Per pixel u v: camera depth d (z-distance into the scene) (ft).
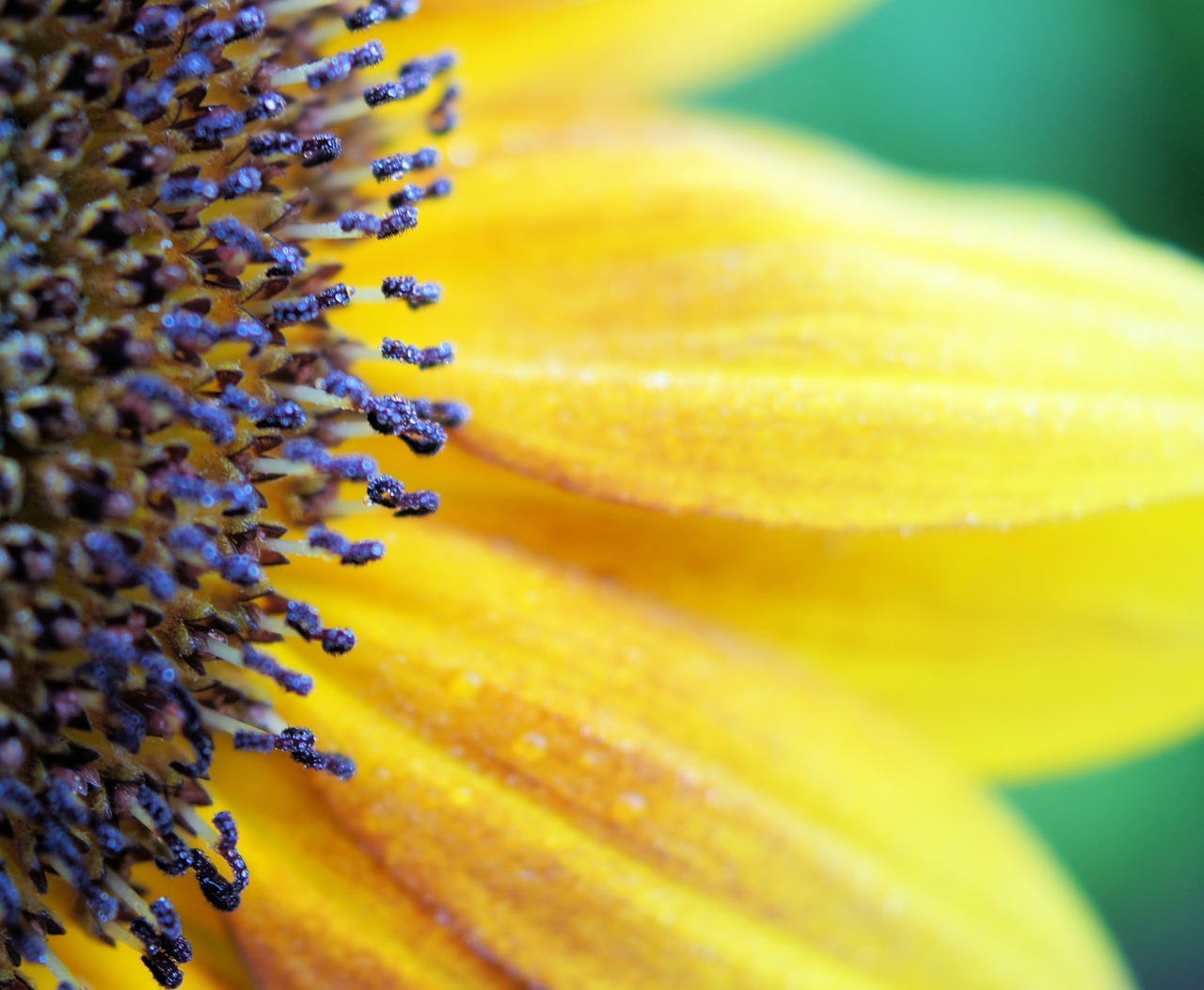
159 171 0.71
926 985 0.75
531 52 0.79
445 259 0.76
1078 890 0.86
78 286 0.71
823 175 0.80
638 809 0.74
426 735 0.74
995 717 0.78
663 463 0.74
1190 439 0.74
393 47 0.77
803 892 0.75
